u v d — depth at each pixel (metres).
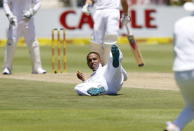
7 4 44.50
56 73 45.91
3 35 78.00
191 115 22.19
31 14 44.50
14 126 25.08
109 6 39.47
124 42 82.50
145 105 29.94
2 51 71.44
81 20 81.50
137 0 97.31
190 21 22.09
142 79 41.81
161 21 84.44
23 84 37.88
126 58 65.25
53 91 34.66
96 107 29.28
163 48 77.19
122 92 34.09
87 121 26.08
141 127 24.94
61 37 80.62
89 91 32.53
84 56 67.00
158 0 98.69
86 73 46.31
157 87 36.88
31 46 45.22
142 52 72.00
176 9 84.62
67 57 66.00
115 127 24.91
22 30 44.97
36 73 45.47
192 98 22.12
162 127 24.97
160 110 28.38
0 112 27.77
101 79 32.75
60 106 29.59
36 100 31.50
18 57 65.75
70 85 37.41
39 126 25.06
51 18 80.75
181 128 22.20
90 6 40.88
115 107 29.33
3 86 36.84
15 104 30.28
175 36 22.17
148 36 84.00
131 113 27.69
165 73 47.56
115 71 32.38
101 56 40.03
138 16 83.62
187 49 21.89
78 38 81.38
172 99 31.84
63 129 24.50
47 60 62.81
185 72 21.78
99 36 39.84
